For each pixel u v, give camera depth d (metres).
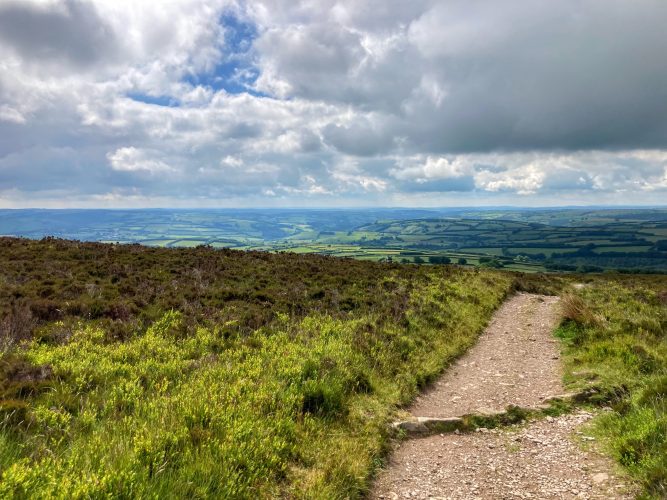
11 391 6.94
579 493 6.17
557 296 27.73
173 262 22.36
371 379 10.38
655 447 6.54
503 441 8.18
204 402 7.18
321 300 17.97
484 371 12.63
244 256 27.38
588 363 11.98
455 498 6.26
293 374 9.39
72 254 21.81
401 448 7.95
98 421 6.59
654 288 28.80
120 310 13.36
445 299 20.48
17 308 12.09
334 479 6.22
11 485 4.28
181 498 4.96
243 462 6.00
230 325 13.33
